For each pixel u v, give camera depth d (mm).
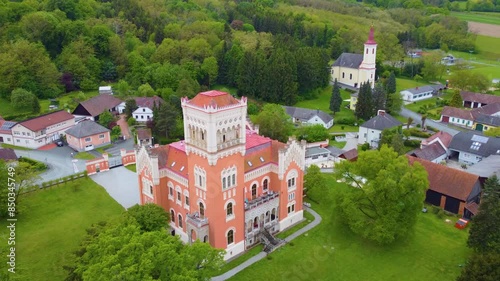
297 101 185375
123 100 162750
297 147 83750
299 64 187000
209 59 195625
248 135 88500
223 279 71500
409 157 104125
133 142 136750
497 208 73562
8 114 153125
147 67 186500
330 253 79438
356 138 145750
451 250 80625
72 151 129375
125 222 69938
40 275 72812
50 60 183250
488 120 150250
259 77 180125
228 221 75125
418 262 77188
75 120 148000
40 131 131625
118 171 114062
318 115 152500
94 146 132000
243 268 74625
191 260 57625
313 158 119875
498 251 71312
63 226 87688
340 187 104312
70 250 79500
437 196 96062
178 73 180375
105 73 194750
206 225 73750
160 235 62156
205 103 67750
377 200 79875
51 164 118812
